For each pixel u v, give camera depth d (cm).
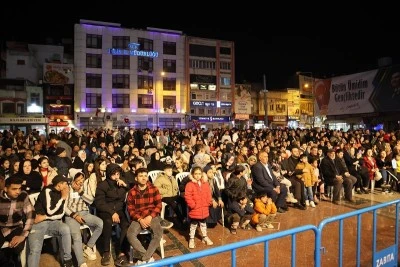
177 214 682
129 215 523
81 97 3716
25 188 600
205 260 505
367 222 703
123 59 3953
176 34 4238
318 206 852
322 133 1691
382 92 2059
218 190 684
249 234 635
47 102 3588
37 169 668
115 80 3919
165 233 644
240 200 650
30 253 452
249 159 904
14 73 3572
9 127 2569
